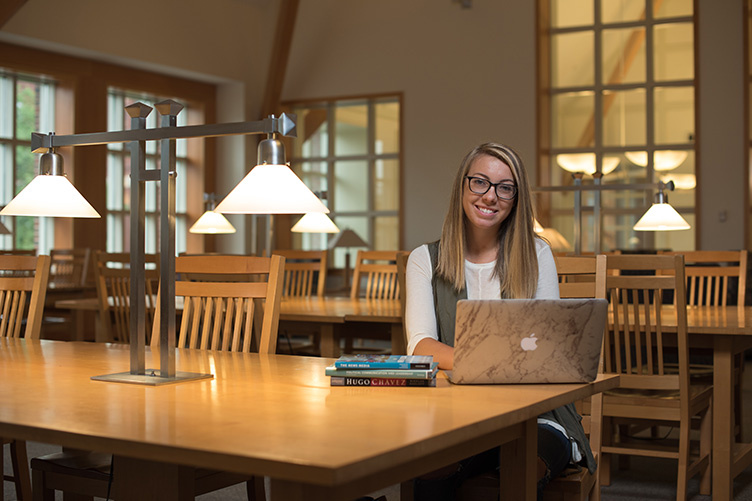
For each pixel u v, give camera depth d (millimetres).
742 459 3379
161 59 9016
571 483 1991
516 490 1710
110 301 4750
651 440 4098
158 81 9344
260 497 2285
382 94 9867
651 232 9203
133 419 1423
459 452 1476
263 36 10250
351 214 10195
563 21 9570
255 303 2660
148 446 1255
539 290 2156
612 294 3117
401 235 9734
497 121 9352
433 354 2061
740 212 8523
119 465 1684
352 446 1218
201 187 9984
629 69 9406
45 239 8508
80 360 2162
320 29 10172
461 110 9500
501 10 9336
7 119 8156
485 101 9398
